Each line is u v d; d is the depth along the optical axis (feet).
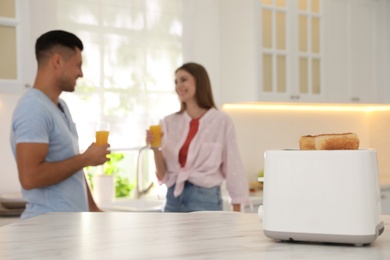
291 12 14.30
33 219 5.66
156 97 13.62
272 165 3.99
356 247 3.82
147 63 13.51
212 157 10.43
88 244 4.11
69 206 8.13
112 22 12.98
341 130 16.85
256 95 13.58
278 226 3.98
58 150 8.14
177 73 10.76
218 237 4.33
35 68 11.94
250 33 13.66
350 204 3.78
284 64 14.20
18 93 10.70
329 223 3.83
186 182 10.42
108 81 12.89
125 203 12.01
